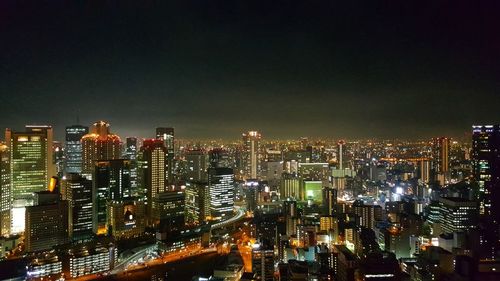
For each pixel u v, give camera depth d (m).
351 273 126.25
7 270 148.12
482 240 156.75
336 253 142.88
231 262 167.12
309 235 178.50
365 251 153.88
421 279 134.12
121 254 183.50
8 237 182.25
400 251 164.00
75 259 158.50
